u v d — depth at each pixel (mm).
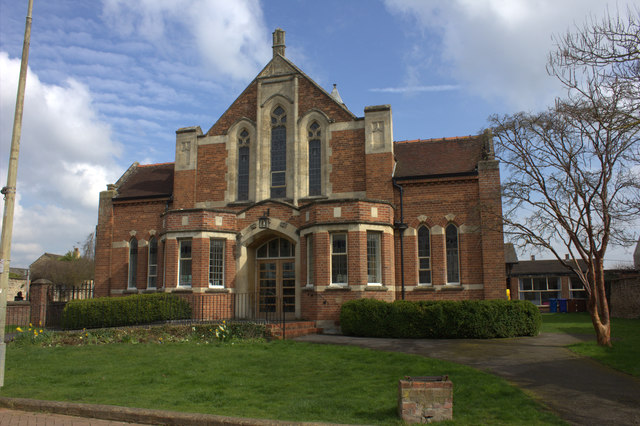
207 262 22156
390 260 20750
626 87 11766
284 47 25578
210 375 11680
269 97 24875
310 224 20844
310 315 20328
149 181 28281
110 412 8547
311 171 24016
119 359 13961
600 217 15164
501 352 14031
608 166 14711
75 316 19781
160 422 8203
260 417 8172
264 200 22938
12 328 23375
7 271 11328
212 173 25078
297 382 10914
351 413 8477
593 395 9586
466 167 22703
